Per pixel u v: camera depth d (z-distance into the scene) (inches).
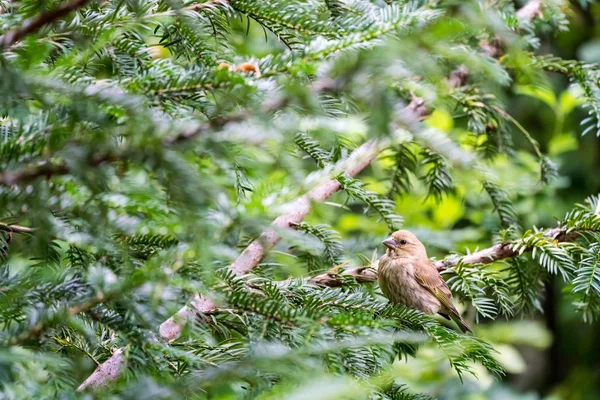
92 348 197.8
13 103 131.9
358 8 231.6
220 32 209.8
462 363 219.6
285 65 147.5
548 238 275.6
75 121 124.9
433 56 142.3
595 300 268.1
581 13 552.4
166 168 120.6
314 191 275.1
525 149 547.8
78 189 131.5
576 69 335.0
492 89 169.9
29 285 147.0
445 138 134.7
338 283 258.4
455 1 129.0
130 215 146.4
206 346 197.2
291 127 128.7
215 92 146.8
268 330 175.5
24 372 137.2
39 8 143.3
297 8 201.0
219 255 130.9
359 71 125.1
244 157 141.6
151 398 131.7
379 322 163.3
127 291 143.9
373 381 180.4
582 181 539.8
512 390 487.2
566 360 614.2
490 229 415.2
